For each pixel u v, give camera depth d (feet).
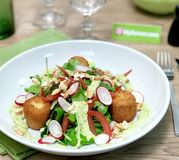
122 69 2.54
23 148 2.02
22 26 3.30
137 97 2.28
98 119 2.04
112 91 2.18
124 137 1.96
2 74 2.36
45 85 2.20
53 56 2.60
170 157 2.04
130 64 2.52
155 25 3.26
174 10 3.18
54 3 3.68
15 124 2.09
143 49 2.97
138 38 3.08
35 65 2.54
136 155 2.05
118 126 2.05
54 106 2.07
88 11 2.95
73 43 2.62
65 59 2.62
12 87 2.38
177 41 2.98
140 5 3.40
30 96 2.23
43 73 2.49
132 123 2.10
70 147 1.92
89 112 2.06
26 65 2.50
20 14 3.49
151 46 3.01
